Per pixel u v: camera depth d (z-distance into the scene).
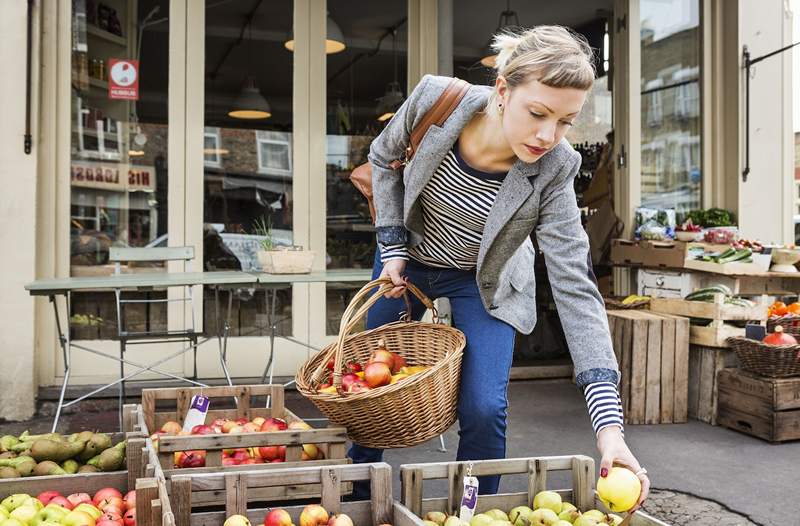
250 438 2.34
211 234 5.52
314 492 2.16
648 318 4.72
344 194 5.83
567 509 2.00
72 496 2.24
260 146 5.64
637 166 6.23
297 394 5.36
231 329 5.52
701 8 6.46
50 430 4.41
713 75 6.45
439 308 5.64
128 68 5.35
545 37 1.79
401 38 5.91
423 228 2.45
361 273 4.35
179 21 5.44
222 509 2.35
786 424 4.27
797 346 4.26
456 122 2.11
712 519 3.11
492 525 1.88
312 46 5.73
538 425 4.59
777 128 6.44
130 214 5.36
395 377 2.40
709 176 6.48
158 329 5.37
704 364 4.79
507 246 2.21
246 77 5.60
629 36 6.20
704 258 5.29
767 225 6.42
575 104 1.74
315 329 5.70
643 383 4.71
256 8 5.61
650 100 6.32
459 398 2.35
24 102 4.71
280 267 4.31
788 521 3.09
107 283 3.78
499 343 2.37
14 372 4.72
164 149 5.43
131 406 2.79
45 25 4.99
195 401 2.70
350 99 5.83
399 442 2.26
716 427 4.65
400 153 2.40
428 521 1.95
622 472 1.61
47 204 4.99
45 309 5.01
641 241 5.70
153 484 1.67
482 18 8.45
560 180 2.10
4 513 2.04
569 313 1.95
